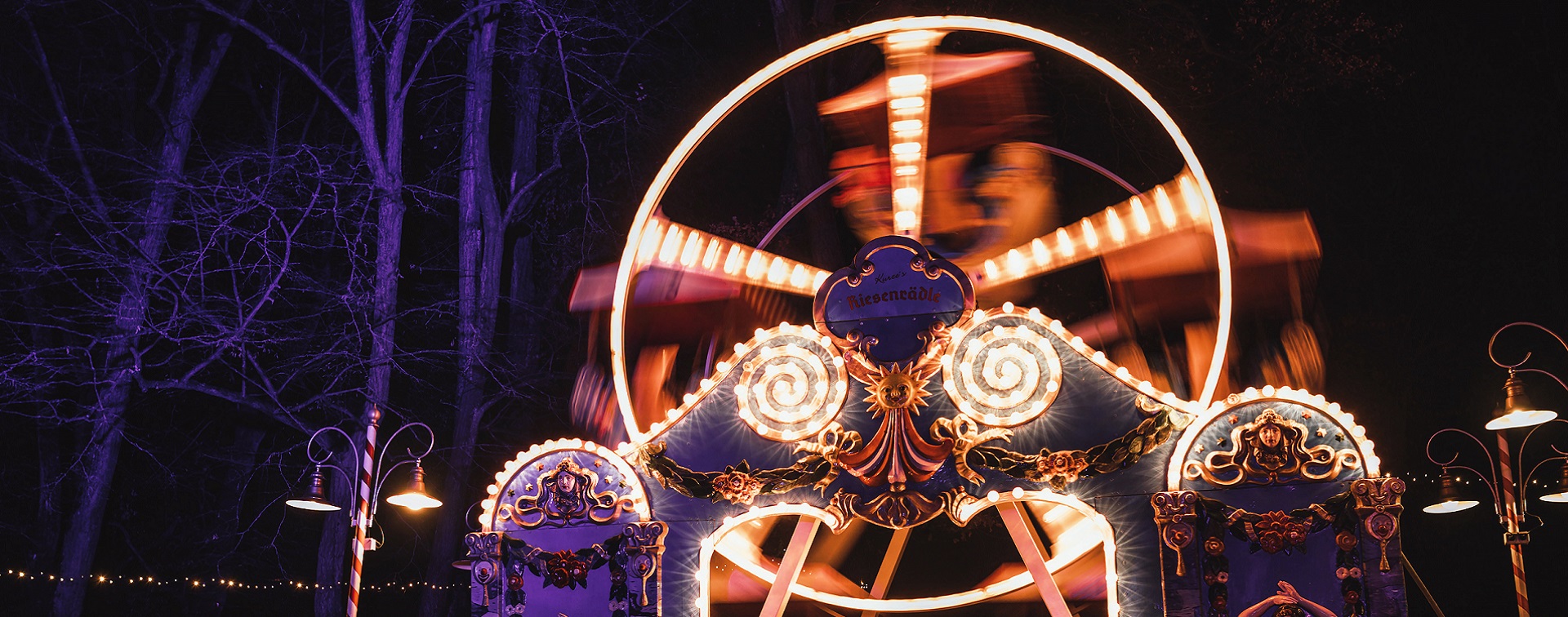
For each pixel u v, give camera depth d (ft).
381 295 50.14
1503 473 26.89
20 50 53.62
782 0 50.26
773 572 28.14
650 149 60.23
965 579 53.88
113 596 59.06
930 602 27.78
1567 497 26.12
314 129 62.90
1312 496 19.80
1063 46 23.31
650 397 38.60
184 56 52.54
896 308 22.22
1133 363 39.22
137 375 46.34
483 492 59.72
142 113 56.95
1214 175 52.34
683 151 24.58
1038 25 50.75
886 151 45.29
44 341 53.93
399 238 51.88
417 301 61.67
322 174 49.90
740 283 44.14
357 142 60.39
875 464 21.79
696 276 43.11
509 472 23.47
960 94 42.34
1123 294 38.88
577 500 22.99
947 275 22.15
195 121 56.85
